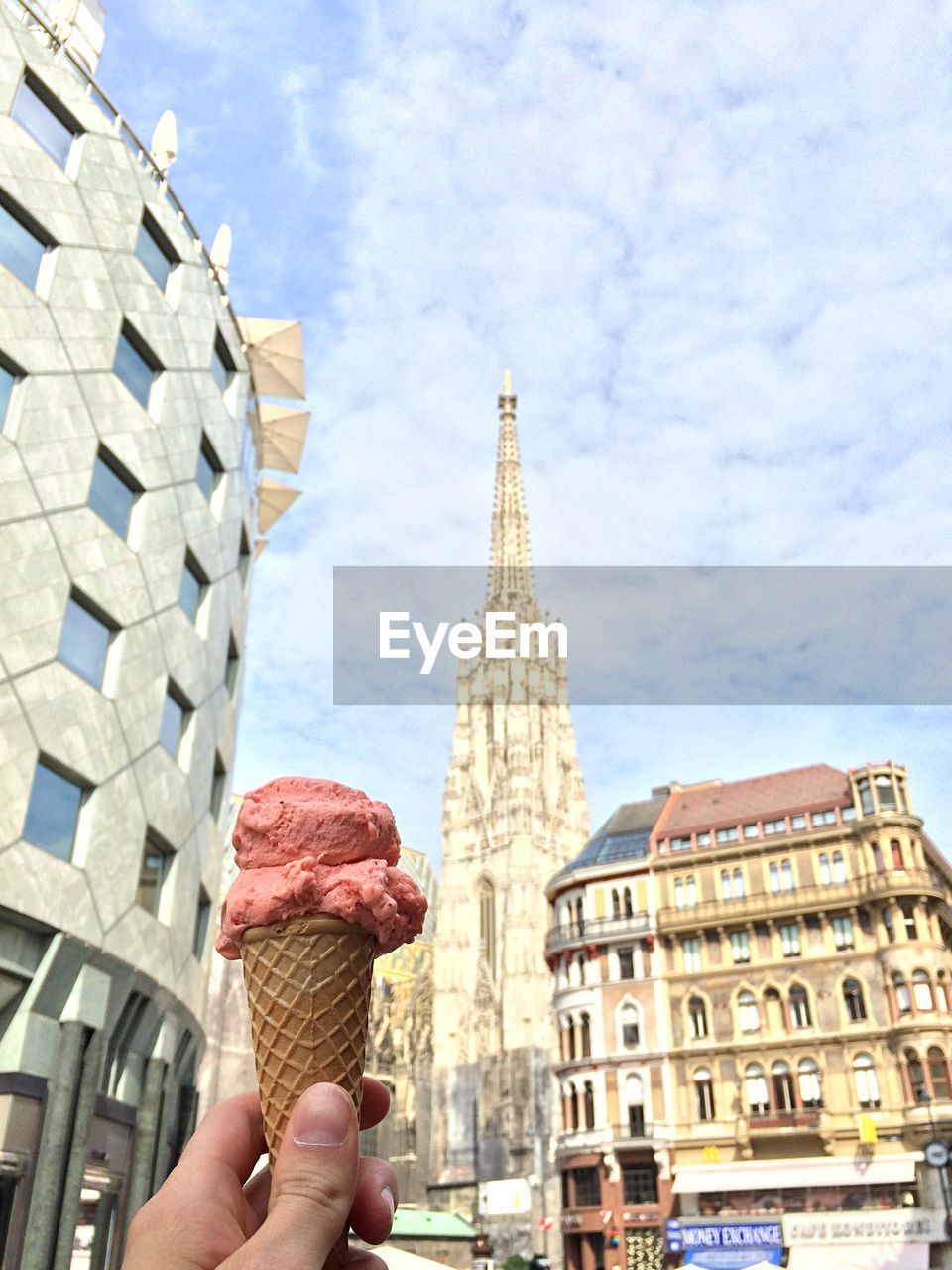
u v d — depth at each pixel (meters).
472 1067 110.88
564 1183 47.00
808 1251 38.59
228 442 30.48
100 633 22.25
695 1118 44.03
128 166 25.69
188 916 25.42
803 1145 41.66
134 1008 22.20
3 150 20.95
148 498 24.48
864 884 44.62
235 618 31.48
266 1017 3.10
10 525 19.20
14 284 20.52
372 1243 3.00
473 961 118.44
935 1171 38.22
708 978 46.50
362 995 3.20
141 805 22.66
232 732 31.66
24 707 18.83
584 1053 48.22
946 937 45.53
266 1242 2.36
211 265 30.44
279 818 3.27
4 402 19.94
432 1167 106.44
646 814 55.75
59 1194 17.67
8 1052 17.73
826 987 43.97
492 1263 71.62
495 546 154.25
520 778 124.00
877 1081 41.41
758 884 47.34
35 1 25.02
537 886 117.94
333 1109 2.57
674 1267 40.78
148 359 25.75
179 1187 2.74
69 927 19.09
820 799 48.88
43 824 19.28
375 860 3.32
